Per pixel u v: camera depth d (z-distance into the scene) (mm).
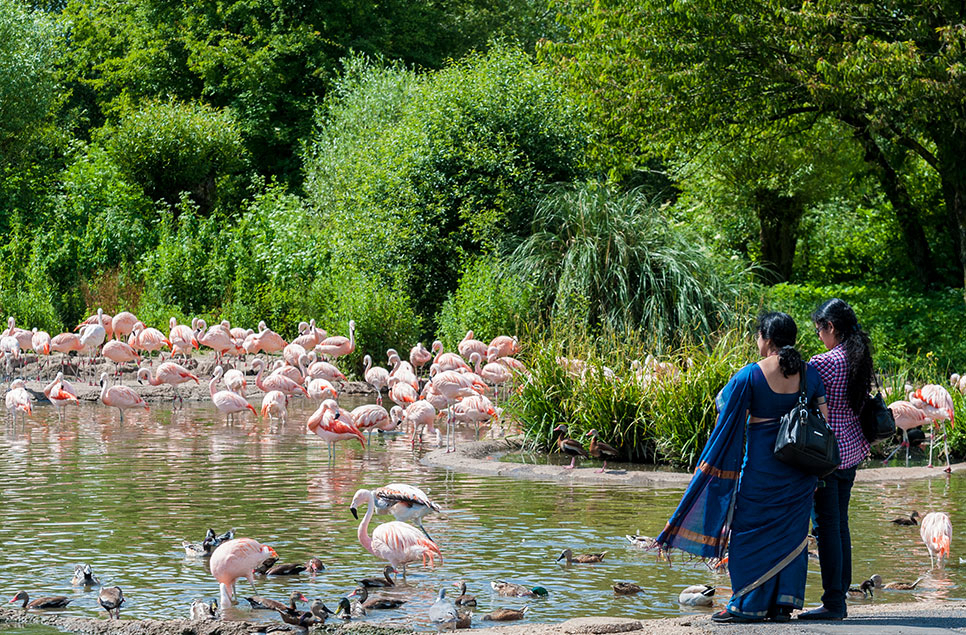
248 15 41750
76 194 32562
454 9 47281
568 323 18562
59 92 41125
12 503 10672
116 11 44562
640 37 24875
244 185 40938
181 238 29844
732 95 25625
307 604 7195
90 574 7711
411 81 33031
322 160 33312
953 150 24781
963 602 6902
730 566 6262
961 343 25359
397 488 9336
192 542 9008
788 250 35031
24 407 16891
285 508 10523
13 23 34219
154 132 35406
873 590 7645
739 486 6230
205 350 26688
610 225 22609
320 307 25688
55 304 27984
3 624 6742
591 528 9711
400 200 25234
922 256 31453
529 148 25422
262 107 40281
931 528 8289
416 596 7484
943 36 21719
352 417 14734
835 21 22812
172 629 6527
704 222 35031
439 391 15555
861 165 32625
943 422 13820
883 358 24172
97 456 13906
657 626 6141
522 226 24672
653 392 14305
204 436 16047
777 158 31469
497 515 10305
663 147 28438
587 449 14219
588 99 26297
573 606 7195
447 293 24891
